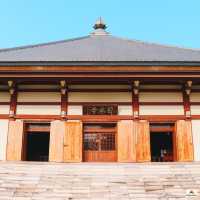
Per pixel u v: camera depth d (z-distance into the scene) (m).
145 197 11.54
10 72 17.61
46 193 11.78
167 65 17.55
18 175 13.34
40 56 19.61
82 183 12.59
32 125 19.02
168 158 20.28
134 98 18.95
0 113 18.88
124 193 11.79
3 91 19.27
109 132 18.92
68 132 18.47
